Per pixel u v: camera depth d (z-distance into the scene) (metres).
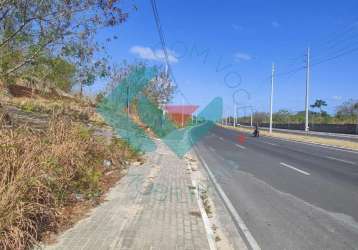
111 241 5.80
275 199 9.55
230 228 7.05
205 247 5.79
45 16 9.50
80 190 8.22
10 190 5.45
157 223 6.86
